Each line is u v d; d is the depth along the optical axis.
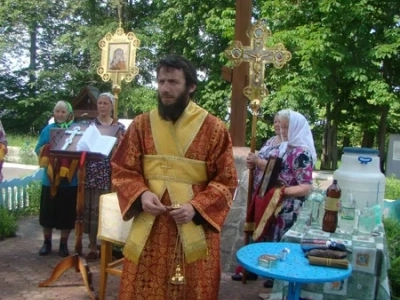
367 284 2.86
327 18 13.58
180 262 2.52
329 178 12.60
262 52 4.29
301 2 14.18
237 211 4.95
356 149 3.76
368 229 3.18
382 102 13.62
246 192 4.96
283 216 3.83
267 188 3.92
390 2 14.16
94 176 4.85
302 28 13.48
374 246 2.88
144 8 23.83
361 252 2.84
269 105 14.21
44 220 5.02
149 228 2.54
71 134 4.12
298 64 14.17
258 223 3.93
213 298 2.65
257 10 17.97
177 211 2.40
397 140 12.77
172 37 20.16
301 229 3.25
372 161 3.70
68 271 4.58
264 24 4.30
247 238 4.31
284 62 4.25
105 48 4.91
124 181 2.56
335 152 16.53
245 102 5.38
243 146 5.44
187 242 2.50
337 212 3.20
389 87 14.77
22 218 7.00
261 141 18.55
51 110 24.48
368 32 13.84
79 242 4.14
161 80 2.46
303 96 13.70
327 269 2.49
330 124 16.53
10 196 7.18
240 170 4.98
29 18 24.08
